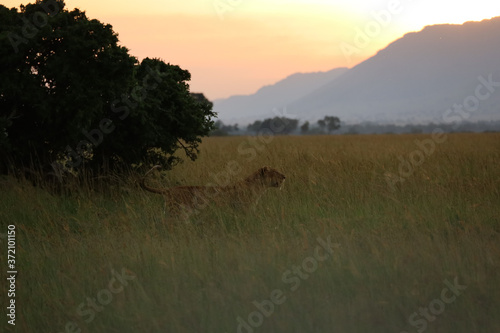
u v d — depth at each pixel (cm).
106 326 819
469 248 1045
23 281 1004
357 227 1234
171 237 1194
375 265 962
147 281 955
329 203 1433
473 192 1526
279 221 1283
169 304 843
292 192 1549
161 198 1579
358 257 1010
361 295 854
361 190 1540
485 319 785
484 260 978
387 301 830
